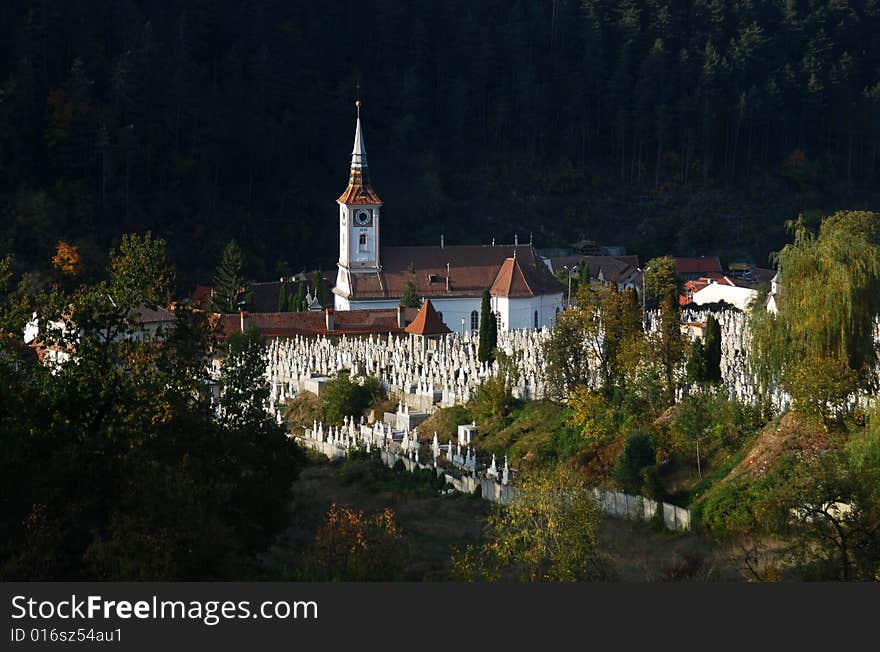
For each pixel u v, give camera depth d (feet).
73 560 230.48
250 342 293.64
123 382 257.75
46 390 252.01
